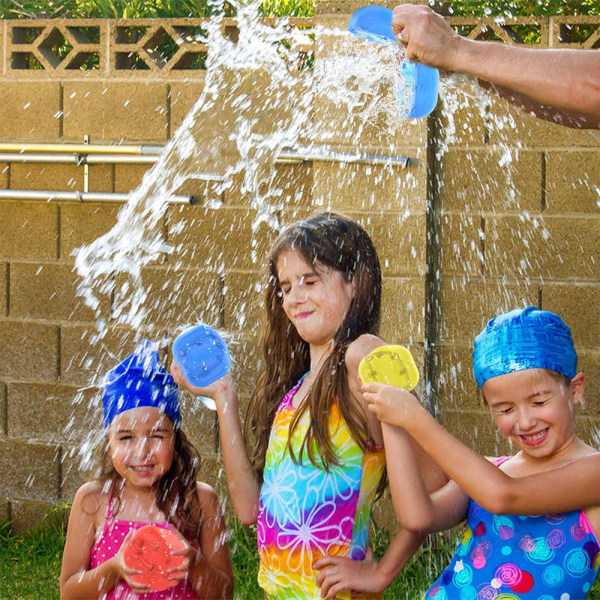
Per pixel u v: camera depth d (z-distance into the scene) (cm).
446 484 239
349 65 413
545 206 412
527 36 471
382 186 413
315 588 229
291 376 261
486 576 226
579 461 220
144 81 445
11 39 463
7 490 468
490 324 230
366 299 246
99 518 274
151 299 446
